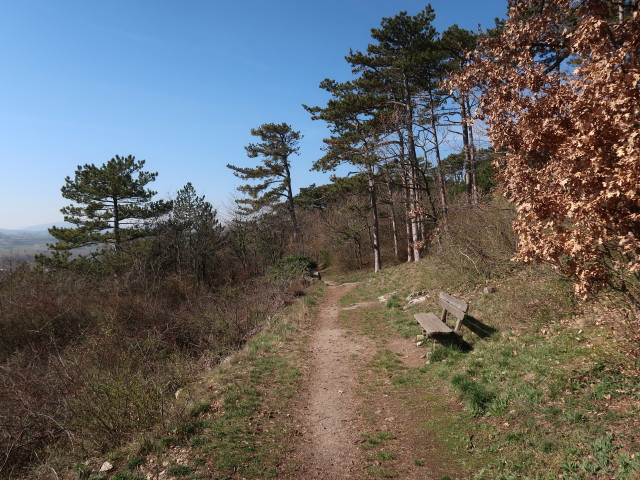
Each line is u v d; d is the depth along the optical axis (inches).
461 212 543.2
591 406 162.7
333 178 952.9
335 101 842.2
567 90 144.9
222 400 229.9
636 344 186.7
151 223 975.6
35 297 573.6
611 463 131.5
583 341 214.4
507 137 158.2
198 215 1003.9
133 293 663.8
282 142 1449.3
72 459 195.9
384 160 764.0
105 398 233.9
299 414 222.4
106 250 883.4
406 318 410.3
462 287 431.2
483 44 185.5
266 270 1093.8
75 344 451.5
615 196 118.8
